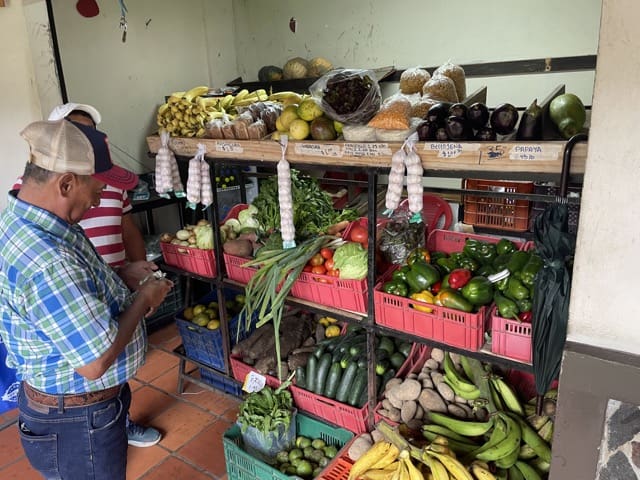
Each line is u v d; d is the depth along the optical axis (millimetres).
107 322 1271
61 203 1278
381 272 2129
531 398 1998
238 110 2293
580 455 1229
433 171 1584
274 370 2355
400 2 3756
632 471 1179
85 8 3379
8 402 2773
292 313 2686
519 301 1610
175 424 2598
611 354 1122
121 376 1479
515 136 1554
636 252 1043
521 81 3492
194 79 4242
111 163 1374
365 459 1769
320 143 1812
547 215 1418
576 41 3238
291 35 4324
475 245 2061
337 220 2439
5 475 2299
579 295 1135
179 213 3895
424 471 1688
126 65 3699
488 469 1659
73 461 1483
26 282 1204
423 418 1952
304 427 2252
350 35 4051
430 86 1895
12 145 2869
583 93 3328
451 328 1717
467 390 1926
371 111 1781
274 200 2377
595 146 1024
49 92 2945
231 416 2650
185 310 2795
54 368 1357
